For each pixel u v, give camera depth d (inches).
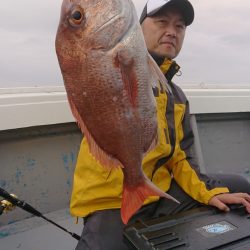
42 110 58.1
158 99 51.0
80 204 47.8
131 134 34.1
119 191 46.3
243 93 84.1
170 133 52.6
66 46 31.4
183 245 36.5
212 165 82.9
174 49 53.6
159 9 50.5
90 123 32.9
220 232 38.8
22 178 59.8
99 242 43.1
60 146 63.8
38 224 60.6
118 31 32.2
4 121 53.9
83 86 32.2
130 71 33.2
